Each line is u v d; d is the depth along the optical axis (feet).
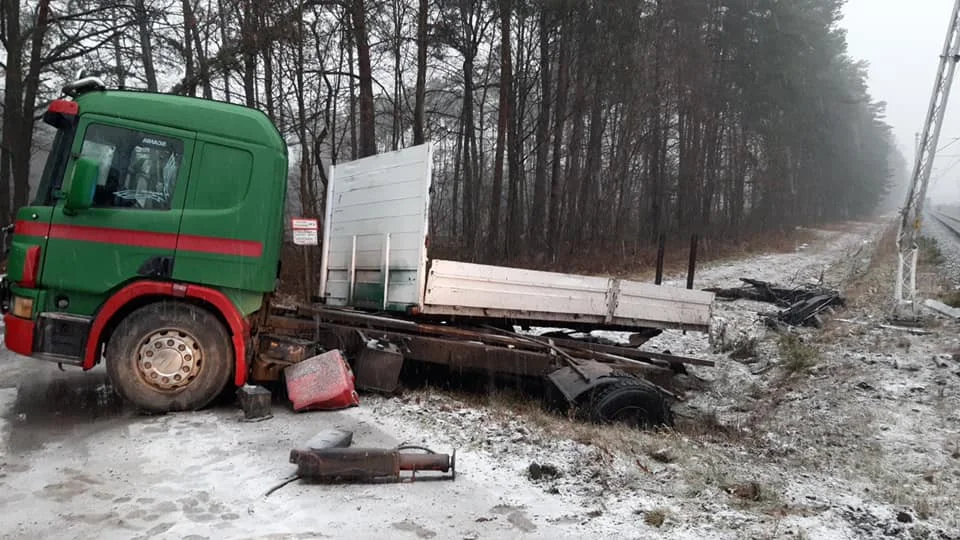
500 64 82.43
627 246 99.30
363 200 26.84
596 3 80.07
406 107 83.76
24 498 13.99
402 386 24.70
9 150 64.64
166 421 19.11
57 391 22.43
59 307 19.29
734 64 118.62
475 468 16.12
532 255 84.69
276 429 18.60
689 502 14.48
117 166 19.54
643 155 114.21
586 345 27.32
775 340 40.96
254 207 20.45
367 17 62.69
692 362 29.01
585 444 18.25
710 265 92.63
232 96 61.93
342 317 24.09
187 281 19.88
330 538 12.46
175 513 13.39
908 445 22.61
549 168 102.94
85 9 65.31
